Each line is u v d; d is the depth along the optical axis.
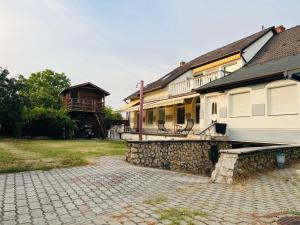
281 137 14.61
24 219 5.07
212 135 17.34
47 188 7.27
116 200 6.39
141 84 19.62
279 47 20.81
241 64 21.44
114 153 15.12
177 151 14.41
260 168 10.41
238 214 5.54
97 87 37.31
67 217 5.21
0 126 29.75
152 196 6.84
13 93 29.05
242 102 17.16
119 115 47.84
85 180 8.27
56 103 51.12
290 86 14.37
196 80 22.55
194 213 5.50
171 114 26.88
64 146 19.12
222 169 9.23
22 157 12.59
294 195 7.30
